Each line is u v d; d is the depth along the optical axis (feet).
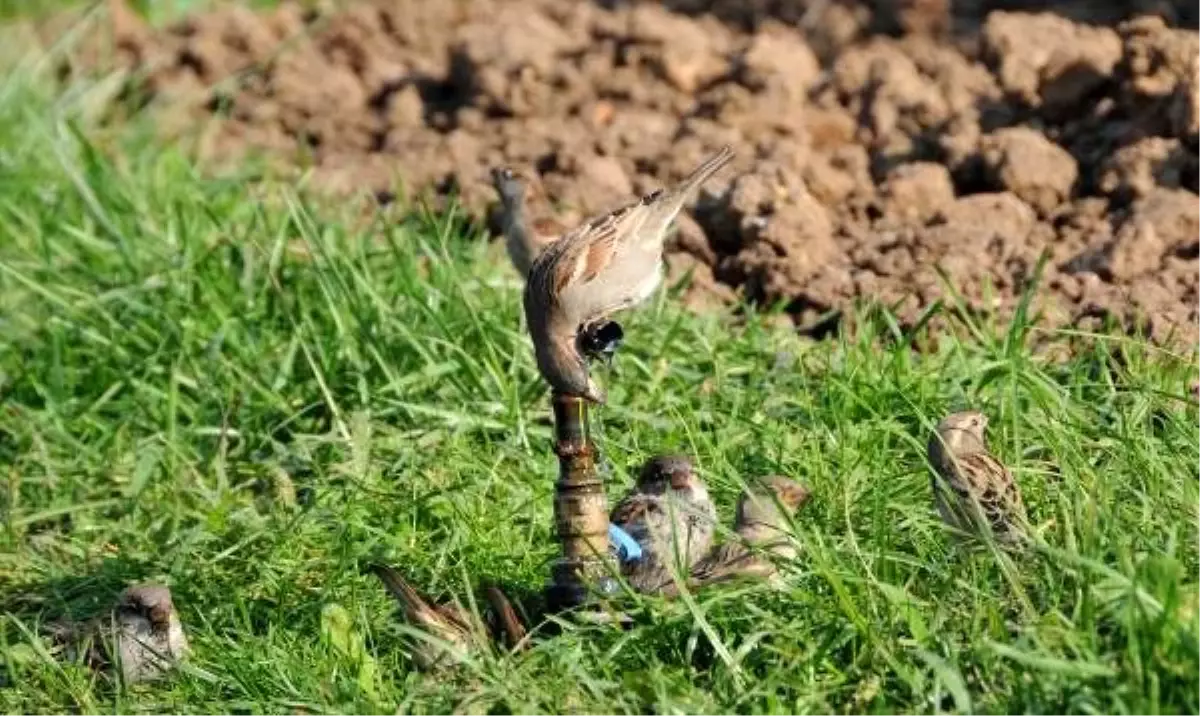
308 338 48.24
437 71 64.13
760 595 35.19
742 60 58.03
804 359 45.32
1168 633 30.37
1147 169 49.70
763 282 49.52
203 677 37.11
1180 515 35.19
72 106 64.23
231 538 42.88
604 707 33.37
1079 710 30.66
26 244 55.11
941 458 37.78
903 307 47.11
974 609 33.50
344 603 38.65
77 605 41.96
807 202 50.78
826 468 39.75
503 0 67.46
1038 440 39.86
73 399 49.24
